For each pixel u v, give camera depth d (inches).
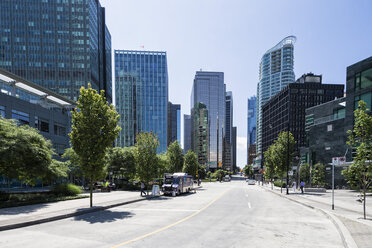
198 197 918.4
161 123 6181.1
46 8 4200.3
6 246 269.3
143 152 936.9
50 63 4128.9
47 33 4168.3
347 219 412.8
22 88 1273.4
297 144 3993.6
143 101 6171.3
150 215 482.0
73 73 4185.5
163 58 6392.7
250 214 499.8
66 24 4232.3
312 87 4138.8
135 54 6279.5
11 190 1027.3
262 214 502.0
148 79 6259.8
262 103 7190.0
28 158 652.1
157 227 366.0
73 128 593.6
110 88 6018.7
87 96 593.6
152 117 6156.5
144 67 6279.5
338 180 1526.8
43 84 4082.2
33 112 1274.6
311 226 381.4
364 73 1298.0
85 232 334.0
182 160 1552.7
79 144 592.1
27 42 4092.0
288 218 455.2
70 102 1565.0
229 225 382.9
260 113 7229.3
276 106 4751.5
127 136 5959.6
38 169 665.0
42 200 661.3
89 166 574.6
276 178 2679.6
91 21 4414.4
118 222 407.2
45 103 1422.2
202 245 270.8
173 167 1503.4
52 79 4114.2
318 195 1024.2
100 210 554.9
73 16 4261.8
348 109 1407.5
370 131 430.0
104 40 5497.1
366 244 260.2
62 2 4242.1
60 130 1514.5
